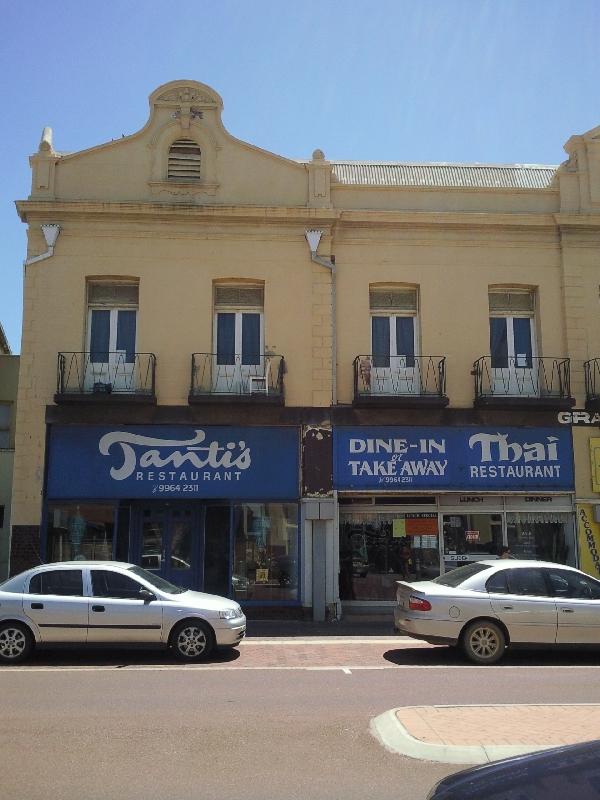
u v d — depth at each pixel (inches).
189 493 603.2
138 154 650.8
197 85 660.1
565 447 632.4
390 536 629.9
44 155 642.2
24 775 210.2
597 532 622.8
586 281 661.9
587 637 405.1
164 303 633.0
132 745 238.8
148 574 434.3
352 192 665.6
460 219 655.8
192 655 403.9
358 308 646.5
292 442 619.2
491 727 245.8
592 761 115.8
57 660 407.5
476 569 428.5
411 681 347.6
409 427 625.6
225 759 225.3
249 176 655.1
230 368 636.7
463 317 650.2
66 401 596.4
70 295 627.2
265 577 605.9
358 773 212.7
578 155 679.1
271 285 642.2
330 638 510.6
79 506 605.6
